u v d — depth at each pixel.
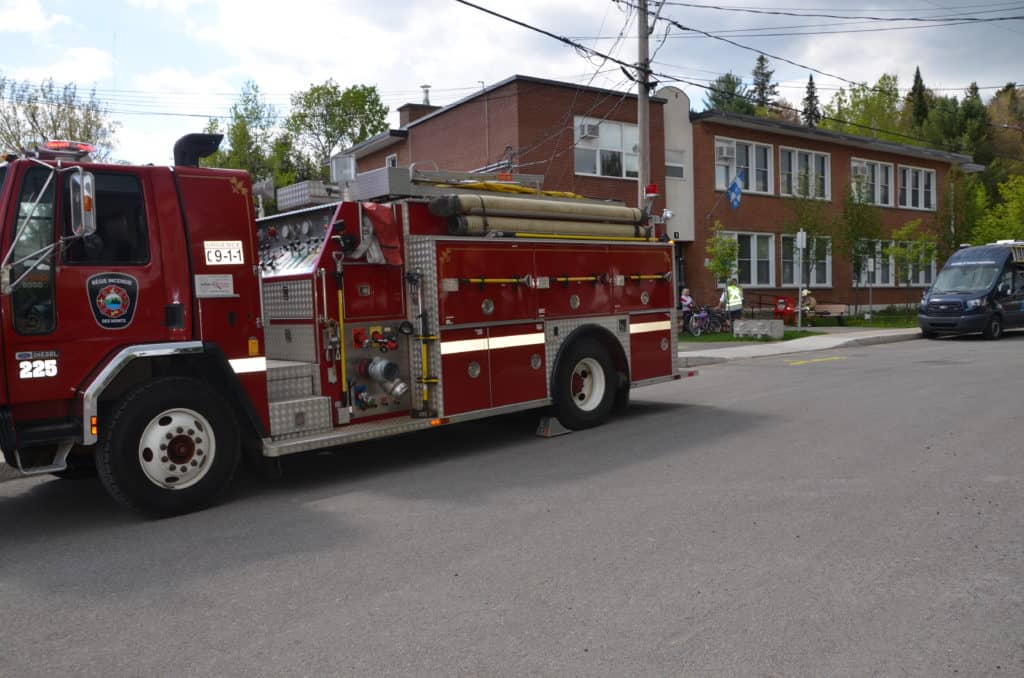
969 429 8.34
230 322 6.27
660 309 10.04
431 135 26.47
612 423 9.45
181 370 6.32
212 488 6.16
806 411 9.85
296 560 4.94
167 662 3.61
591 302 9.05
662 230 10.33
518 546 5.03
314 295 6.87
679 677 3.30
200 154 6.54
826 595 4.11
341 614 4.07
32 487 7.34
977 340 21.86
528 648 3.61
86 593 4.54
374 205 7.32
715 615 3.90
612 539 5.10
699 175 27.16
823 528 5.20
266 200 7.85
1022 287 22.80
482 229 7.88
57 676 3.52
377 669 3.46
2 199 5.45
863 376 13.25
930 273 37.16
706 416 9.70
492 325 7.94
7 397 5.39
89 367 5.69
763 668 3.36
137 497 5.81
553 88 23.11
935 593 4.11
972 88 28.59
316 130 44.81
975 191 37.34
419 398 7.55
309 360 6.96
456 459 7.80
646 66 16.45
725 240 24.39
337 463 7.83
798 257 28.38
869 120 55.66
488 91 23.38
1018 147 60.28
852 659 3.43
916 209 35.88
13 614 4.27
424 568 4.70
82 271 5.67
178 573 4.80
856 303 33.19
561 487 6.50
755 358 17.50
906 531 5.10
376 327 7.29
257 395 6.40
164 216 6.01
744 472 6.79
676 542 5.00
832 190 31.89
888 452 7.39
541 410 8.95
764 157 29.53
